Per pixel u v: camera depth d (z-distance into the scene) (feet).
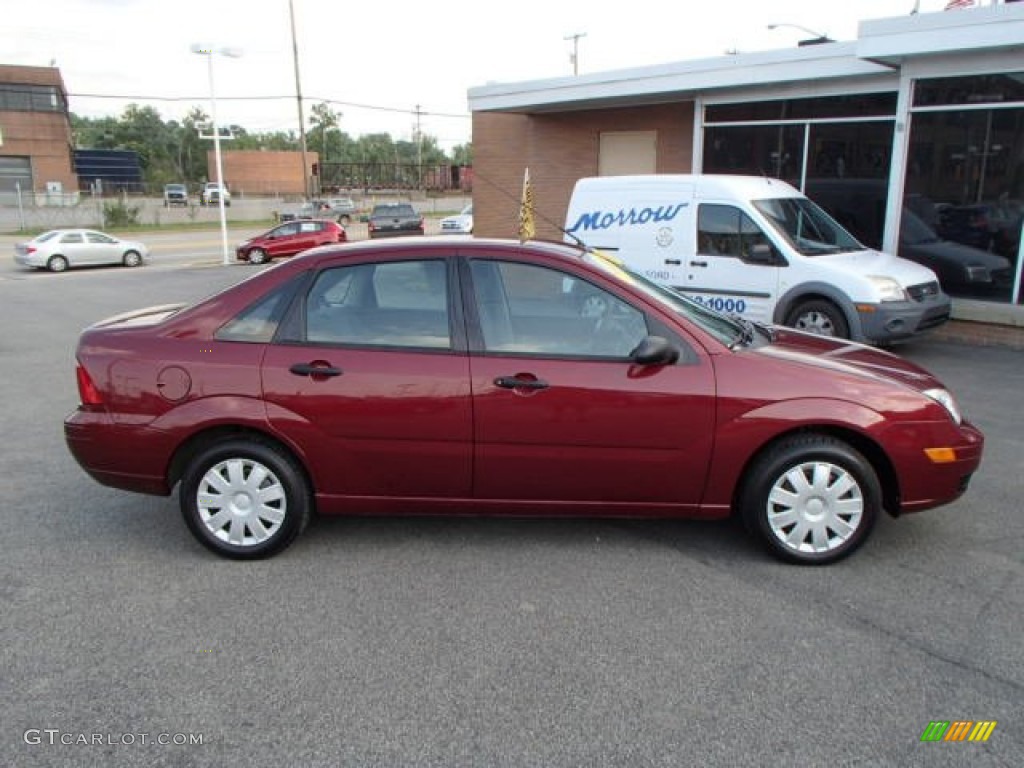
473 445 13.53
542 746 9.29
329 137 320.70
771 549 13.76
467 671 10.75
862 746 9.29
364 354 13.57
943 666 10.82
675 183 31.83
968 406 24.02
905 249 37.14
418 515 14.51
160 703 10.14
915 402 13.35
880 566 13.75
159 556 14.39
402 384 13.43
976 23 31.45
